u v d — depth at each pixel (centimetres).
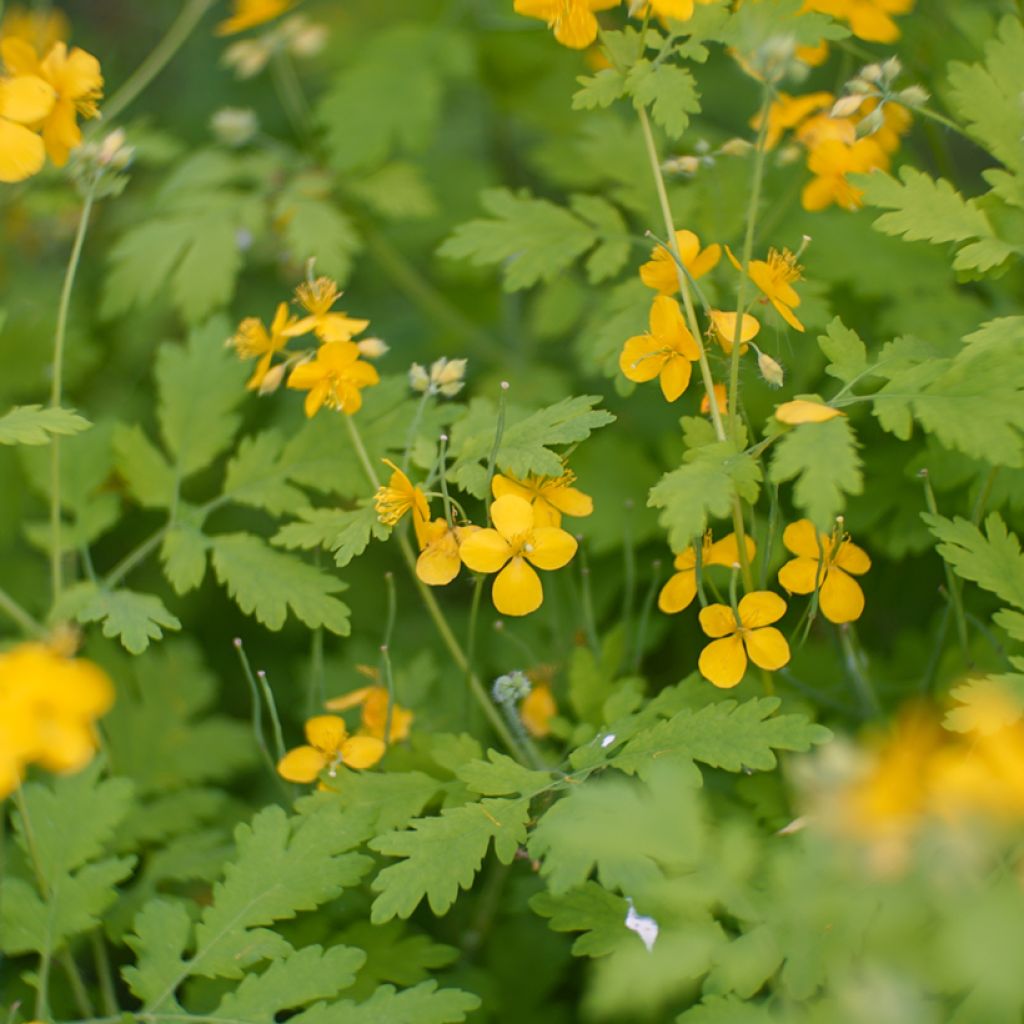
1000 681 90
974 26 101
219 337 101
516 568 92
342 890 94
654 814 86
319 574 96
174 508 98
